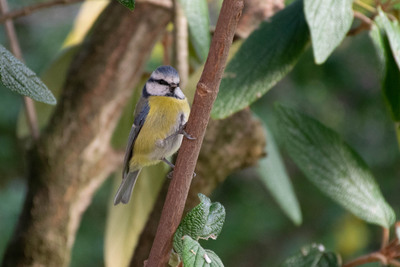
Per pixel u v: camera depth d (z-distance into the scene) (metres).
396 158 7.08
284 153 7.85
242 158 5.05
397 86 4.96
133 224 5.07
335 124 7.34
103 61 5.07
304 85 6.99
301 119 4.97
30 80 4.82
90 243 7.62
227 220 7.92
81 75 5.07
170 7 5.07
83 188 5.09
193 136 4.84
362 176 4.97
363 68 6.77
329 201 7.58
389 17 4.97
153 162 5.04
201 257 4.83
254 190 8.19
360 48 6.50
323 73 6.77
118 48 5.07
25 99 5.07
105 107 5.08
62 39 8.16
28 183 5.08
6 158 8.20
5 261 5.08
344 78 6.78
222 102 4.94
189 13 4.95
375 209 4.96
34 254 5.07
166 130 5.03
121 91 5.08
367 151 7.19
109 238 5.08
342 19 4.91
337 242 5.70
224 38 4.82
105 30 5.07
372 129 7.30
